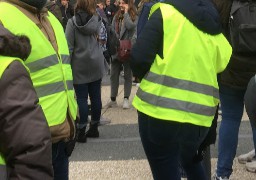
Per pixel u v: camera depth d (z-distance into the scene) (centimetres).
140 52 311
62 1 935
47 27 298
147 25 314
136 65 315
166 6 313
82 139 599
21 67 204
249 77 398
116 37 695
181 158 346
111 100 811
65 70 300
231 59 398
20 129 194
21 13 281
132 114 755
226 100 415
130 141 605
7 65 200
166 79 309
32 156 194
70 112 303
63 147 303
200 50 313
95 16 574
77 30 566
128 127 676
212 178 450
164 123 309
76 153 561
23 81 202
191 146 329
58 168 306
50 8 571
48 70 283
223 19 403
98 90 610
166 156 324
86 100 591
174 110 306
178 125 309
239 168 487
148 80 314
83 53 573
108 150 570
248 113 245
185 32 310
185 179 400
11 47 207
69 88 304
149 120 313
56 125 286
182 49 310
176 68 309
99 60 588
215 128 341
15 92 197
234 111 416
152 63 313
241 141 584
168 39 309
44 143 198
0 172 195
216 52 325
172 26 309
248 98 242
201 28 314
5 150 196
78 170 502
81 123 591
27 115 197
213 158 518
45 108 280
